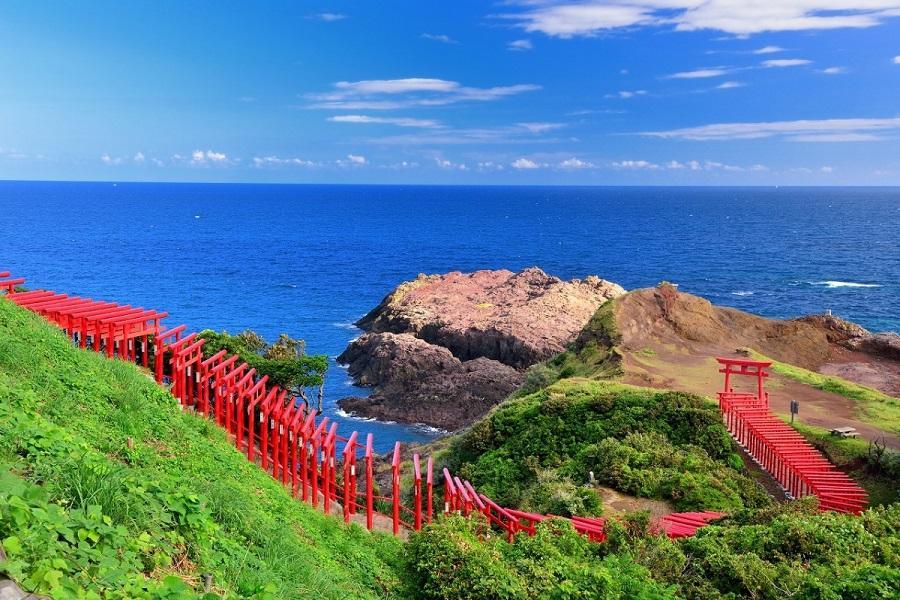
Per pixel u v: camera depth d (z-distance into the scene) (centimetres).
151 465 1450
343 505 2520
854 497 3031
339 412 7494
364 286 15362
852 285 14825
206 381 2473
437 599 1575
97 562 821
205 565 1047
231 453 2005
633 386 4644
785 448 3478
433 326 9219
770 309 12650
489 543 1903
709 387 4862
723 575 1889
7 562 712
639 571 1730
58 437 1152
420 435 6969
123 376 1989
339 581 1457
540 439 4031
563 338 8675
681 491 3139
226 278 15738
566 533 2038
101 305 2775
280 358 4147
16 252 18750
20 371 1577
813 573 1858
